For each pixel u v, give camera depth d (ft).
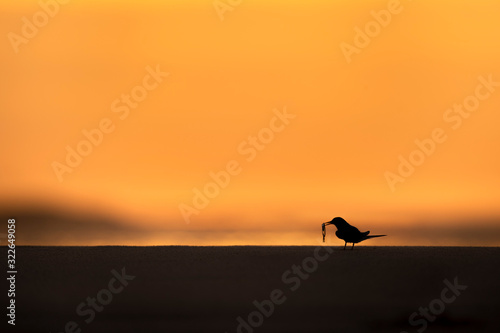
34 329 92.12
